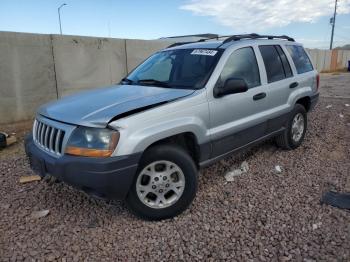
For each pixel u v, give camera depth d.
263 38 4.88
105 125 2.86
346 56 40.59
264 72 4.48
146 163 3.12
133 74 4.55
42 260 2.73
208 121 3.57
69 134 2.96
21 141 6.56
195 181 3.38
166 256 2.76
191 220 3.30
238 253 2.77
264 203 3.62
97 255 2.79
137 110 3.04
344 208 3.44
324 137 6.19
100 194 2.96
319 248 2.79
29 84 8.77
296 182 4.16
